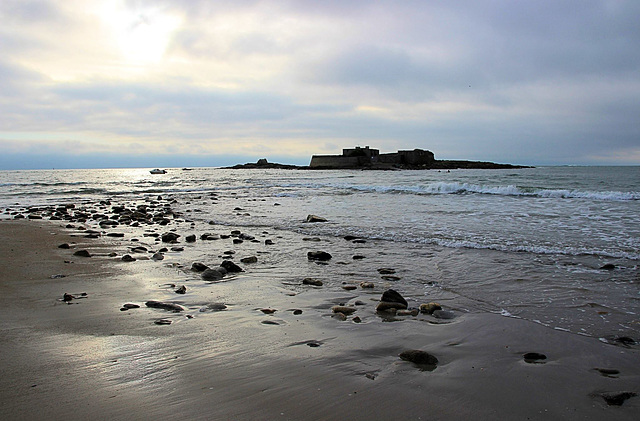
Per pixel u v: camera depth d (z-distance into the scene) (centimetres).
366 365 331
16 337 380
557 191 1955
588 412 263
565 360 345
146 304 493
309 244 926
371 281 617
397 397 279
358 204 1761
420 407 267
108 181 4947
